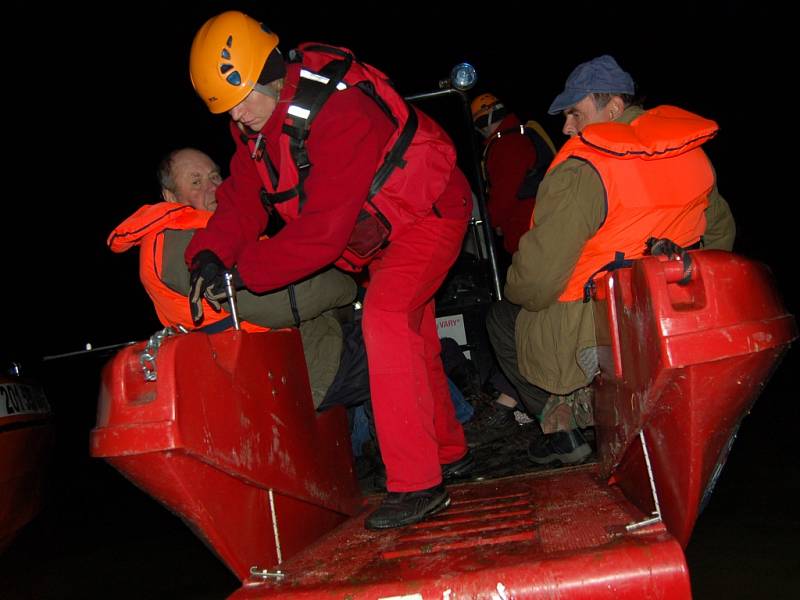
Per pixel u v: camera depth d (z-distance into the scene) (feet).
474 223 16.96
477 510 9.11
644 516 7.18
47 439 13.88
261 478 8.07
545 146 18.24
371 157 8.71
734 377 6.36
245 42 8.76
